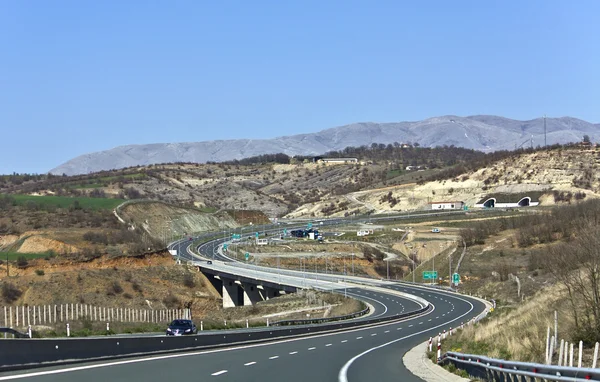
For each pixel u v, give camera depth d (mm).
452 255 145625
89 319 80875
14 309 90562
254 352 36875
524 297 81312
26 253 121125
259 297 135250
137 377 22203
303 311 98875
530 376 19656
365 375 26656
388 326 69875
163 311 99250
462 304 98750
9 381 19719
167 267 130250
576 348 31109
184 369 25641
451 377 27156
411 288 124125
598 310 33688
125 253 128250
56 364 24672
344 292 114625
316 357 34531
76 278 107688
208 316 103562
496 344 34938
